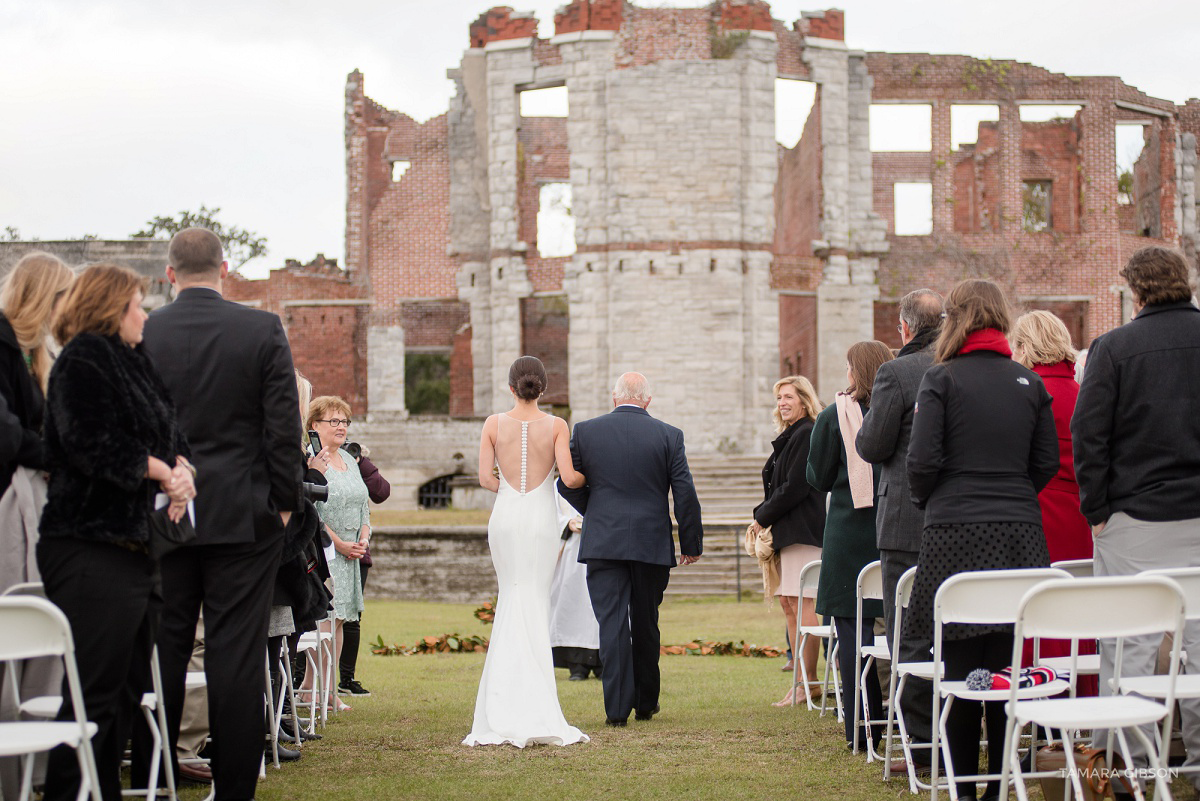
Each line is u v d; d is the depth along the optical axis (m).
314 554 7.73
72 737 4.78
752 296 31.25
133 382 5.39
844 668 7.86
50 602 4.97
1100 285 33.28
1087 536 7.66
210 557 6.11
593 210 31.34
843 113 32.25
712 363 31.00
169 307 6.26
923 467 6.28
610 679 8.70
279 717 7.66
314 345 38.38
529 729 7.98
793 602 10.10
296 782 6.85
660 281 31.09
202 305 6.25
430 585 23.81
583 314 31.41
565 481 8.42
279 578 7.35
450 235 33.69
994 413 6.30
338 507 10.18
